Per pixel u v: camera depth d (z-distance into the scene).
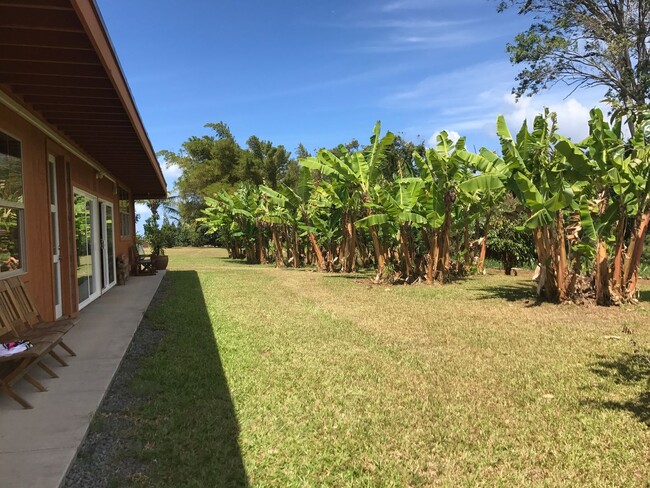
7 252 5.39
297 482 3.09
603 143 8.67
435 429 3.86
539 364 5.59
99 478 3.09
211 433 3.74
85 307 8.99
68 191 7.77
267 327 7.54
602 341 6.68
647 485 3.07
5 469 3.01
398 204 13.07
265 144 44.44
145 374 5.10
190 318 8.22
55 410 3.95
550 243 9.83
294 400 4.44
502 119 9.59
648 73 18.95
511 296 10.84
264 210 20.98
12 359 4.01
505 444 3.62
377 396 4.57
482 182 9.62
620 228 9.34
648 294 10.91
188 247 43.81
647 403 4.39
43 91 5.14
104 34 3.97
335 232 17.77
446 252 13.22
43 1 3.14
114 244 12.78
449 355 5.97
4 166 5.26
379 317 8.41
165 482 3.06
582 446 3.58
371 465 3.32
